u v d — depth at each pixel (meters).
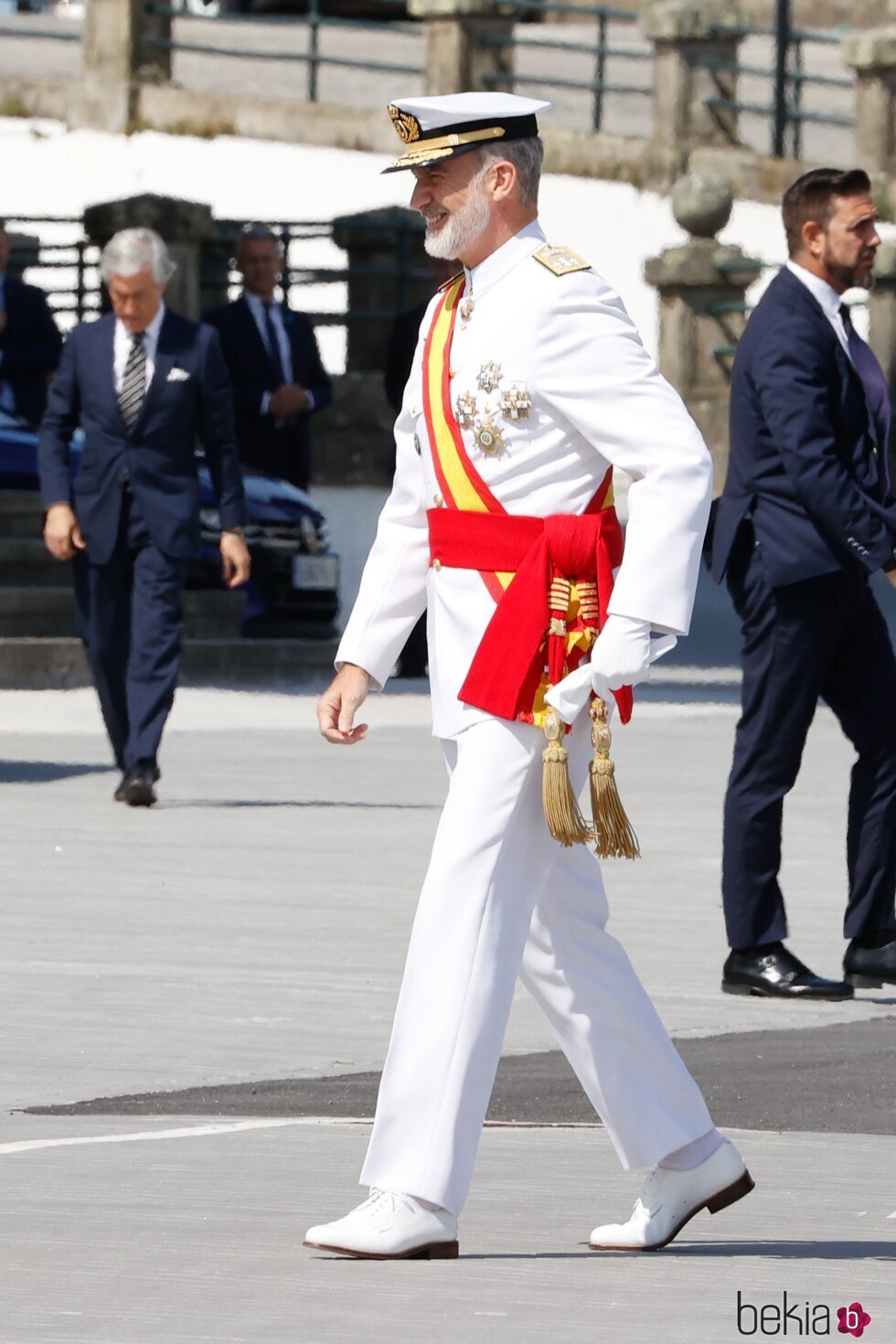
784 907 20.33
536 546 12.59
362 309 65.50
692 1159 12.80
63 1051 17.72
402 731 38.88
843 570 19.75
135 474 29.81
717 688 45.56
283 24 72.94
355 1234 12.38
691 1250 12.79
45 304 47.16
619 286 66.88
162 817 29.25
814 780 33.75
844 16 85.19
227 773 33.41
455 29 68.50
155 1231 13.03
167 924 22.58
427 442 12.91
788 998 20.14
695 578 12.41
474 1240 12.95
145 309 29.86
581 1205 13.75
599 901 12.79
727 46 66.88
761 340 19.72
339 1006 19.33
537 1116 16.06
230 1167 14.50
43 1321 11.38
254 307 46.91
